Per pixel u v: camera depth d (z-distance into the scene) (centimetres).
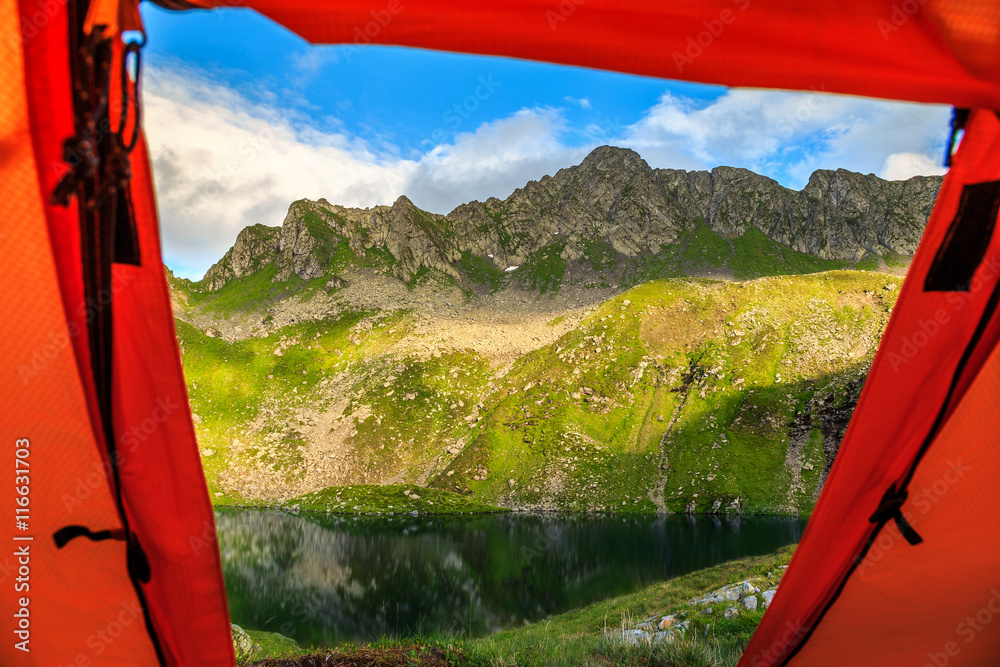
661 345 14962
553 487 11231
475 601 3978
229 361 16788
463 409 14562
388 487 11569
